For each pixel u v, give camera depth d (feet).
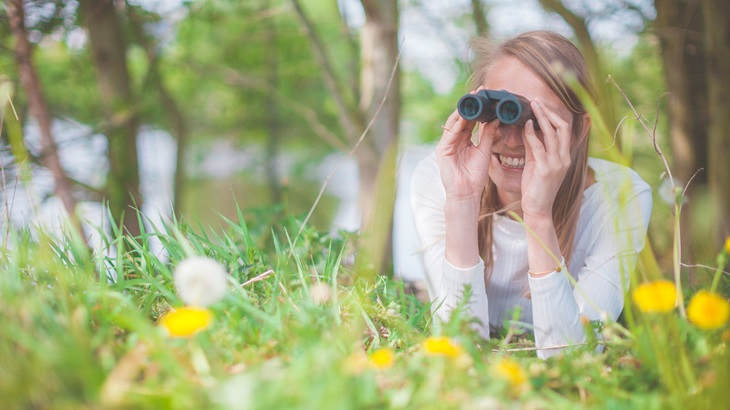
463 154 6.79
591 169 7.55
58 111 20.45
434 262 7.53
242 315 5.01
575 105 6.73
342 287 6.36
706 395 3.67
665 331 4.31
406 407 3.51
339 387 3.12
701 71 15.90
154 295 5.62
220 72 30.22
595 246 7.10
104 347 4.09
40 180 14.84
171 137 28.76
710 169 14.80
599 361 4.50
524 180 6.44
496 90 6.73
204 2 21.56
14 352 3.66
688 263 8.16
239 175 38.63
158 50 21.99
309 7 31.55
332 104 35.47
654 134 5.45
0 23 15.07
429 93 31.68
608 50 19.07
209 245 6.57
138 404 3.21
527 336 6.84
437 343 3.82
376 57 18.61
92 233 7.12
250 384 3.20
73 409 3.14
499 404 3.53
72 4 15.97
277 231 10.39
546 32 6.96
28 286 4.89
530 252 6.36
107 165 17.52
